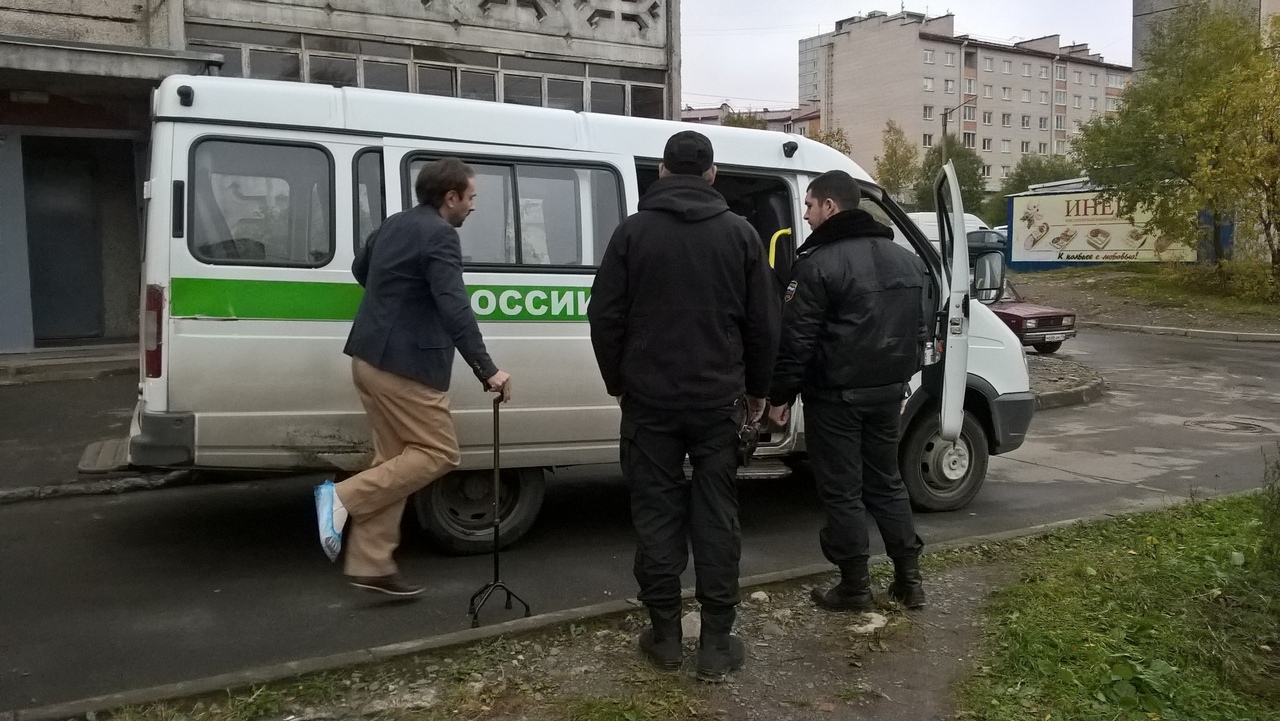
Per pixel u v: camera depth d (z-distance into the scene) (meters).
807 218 4.46
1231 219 23.86
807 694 3.66
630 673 3.78
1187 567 4.90
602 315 3.71
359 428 5.01
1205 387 13.08
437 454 4.52
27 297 11.44
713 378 3.66
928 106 82.50
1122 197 25.17
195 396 4.73
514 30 13.76
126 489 6.84
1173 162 23.39
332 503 4.40
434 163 4.54
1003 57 85.62
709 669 3.72
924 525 6.25
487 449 5.27
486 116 5.29
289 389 4.87
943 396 4.93
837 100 88.62
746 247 3.68
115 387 10.37
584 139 5.51
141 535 5.84
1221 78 22.20
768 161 6.01
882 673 3.84
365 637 4.30
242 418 4.81
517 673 3.77
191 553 5.50
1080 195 31.20
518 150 5.32
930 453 6.44
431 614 4.57
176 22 11.16
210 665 3.99
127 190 12.25
